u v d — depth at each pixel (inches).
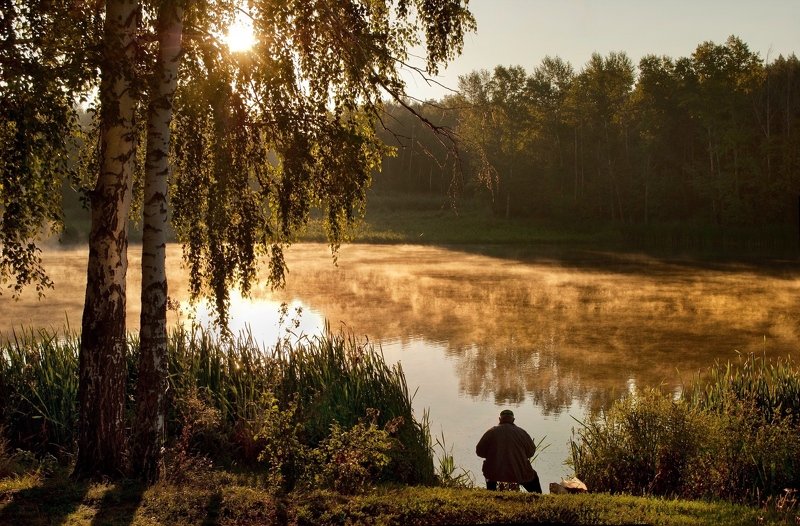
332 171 330.0
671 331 855.7
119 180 284.2
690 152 2837.1
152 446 294.2
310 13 311.9
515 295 1157.1
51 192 315.0
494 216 2994.6
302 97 319.3
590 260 1802.4
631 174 2785.4
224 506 249.0
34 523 227.5
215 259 325.4
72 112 290.8
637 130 2812.5
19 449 343.0
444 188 3528.5
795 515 260.8
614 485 357.4
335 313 971.9
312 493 269.0
